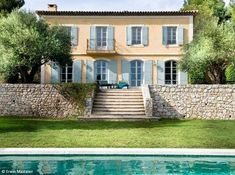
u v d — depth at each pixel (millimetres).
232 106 20875
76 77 28984
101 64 29219
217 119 20844
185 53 24766
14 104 21578
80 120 19578
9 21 22953
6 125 17344
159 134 14922
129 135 14656
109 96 22109
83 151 11367
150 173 9750
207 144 12938
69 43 24234
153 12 28609
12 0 36844
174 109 21172
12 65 22234
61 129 16219
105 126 17281
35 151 11320
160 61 29031
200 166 10406
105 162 10805
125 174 9680
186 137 14219
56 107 21391
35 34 22484
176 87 21281
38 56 22594
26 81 23531
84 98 21125
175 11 28625
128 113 20547
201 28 25672
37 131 15555
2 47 22453
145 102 20422
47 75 28844
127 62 29047
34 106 21500
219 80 23562
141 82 29078
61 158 11109
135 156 11250
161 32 29047
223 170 10000
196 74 27047
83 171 9922
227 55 22531
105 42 29125
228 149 11875
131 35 29031
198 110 21062
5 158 11062
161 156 11211
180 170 10039
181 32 28922
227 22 23859
